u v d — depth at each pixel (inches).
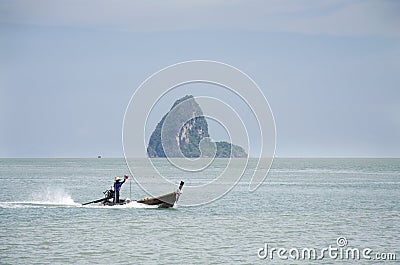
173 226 2741.1
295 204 3895.2
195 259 2034.9
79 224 2765.7
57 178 7500.0
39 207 3435.0
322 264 1998.0
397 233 2581.2
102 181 6801.2
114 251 2145.7
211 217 3090.6
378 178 7839.6
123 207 3449.8
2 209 3316.9
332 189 5497.1
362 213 3334.2
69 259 2010.3
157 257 2059.5
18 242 2298.2
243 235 2511.1
